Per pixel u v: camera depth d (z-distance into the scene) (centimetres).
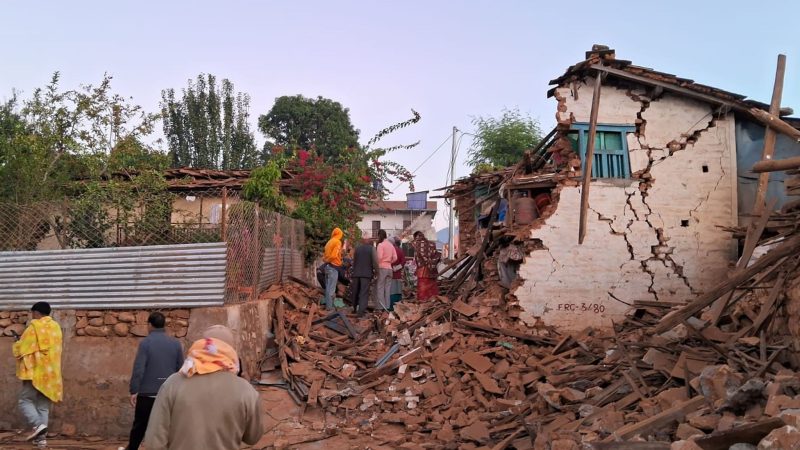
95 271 1038
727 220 1312
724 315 949
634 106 1331
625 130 1325
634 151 1321
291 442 917
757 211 1119
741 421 550
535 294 1284
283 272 1522
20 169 1305
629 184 1311
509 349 1155
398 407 1029
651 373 831
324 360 1164
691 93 1303
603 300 1286
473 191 2014
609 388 835
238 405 398
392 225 4459
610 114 1327
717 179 1321
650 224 1306
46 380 899
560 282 1288
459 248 2142
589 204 1305
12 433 998
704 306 827
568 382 940
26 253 1060
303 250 1814
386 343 1248
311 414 1026
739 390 588
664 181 1316
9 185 1298
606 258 1297
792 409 498
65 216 1081
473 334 1214
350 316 1404
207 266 1020
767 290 896
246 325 1092
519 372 1070
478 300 1362
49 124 1442
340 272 1628
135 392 769
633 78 1293
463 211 2128
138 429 776
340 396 1049
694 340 895
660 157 1321
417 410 1016
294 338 1227
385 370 1122
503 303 1334
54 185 1369
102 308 1025
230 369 410
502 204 1522
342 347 1228
